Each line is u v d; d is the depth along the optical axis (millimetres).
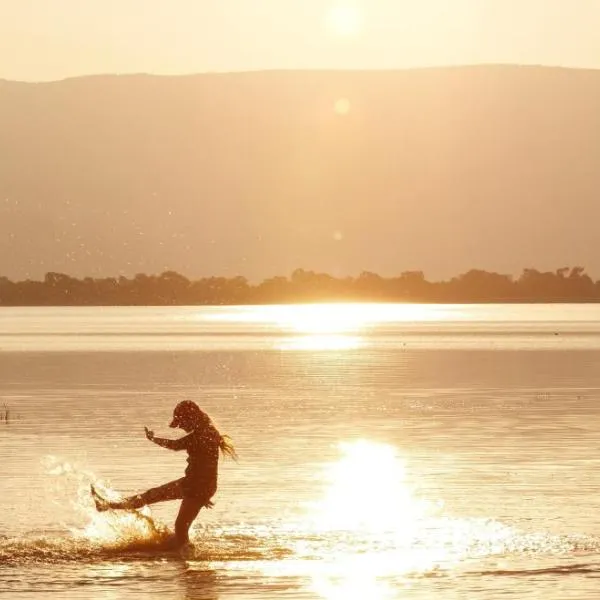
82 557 43906
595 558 42688
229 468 66375
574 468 65750
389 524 49031
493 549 44281
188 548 45000
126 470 66188
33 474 64500
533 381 148125
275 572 41125
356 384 144375
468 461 69000
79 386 142500
